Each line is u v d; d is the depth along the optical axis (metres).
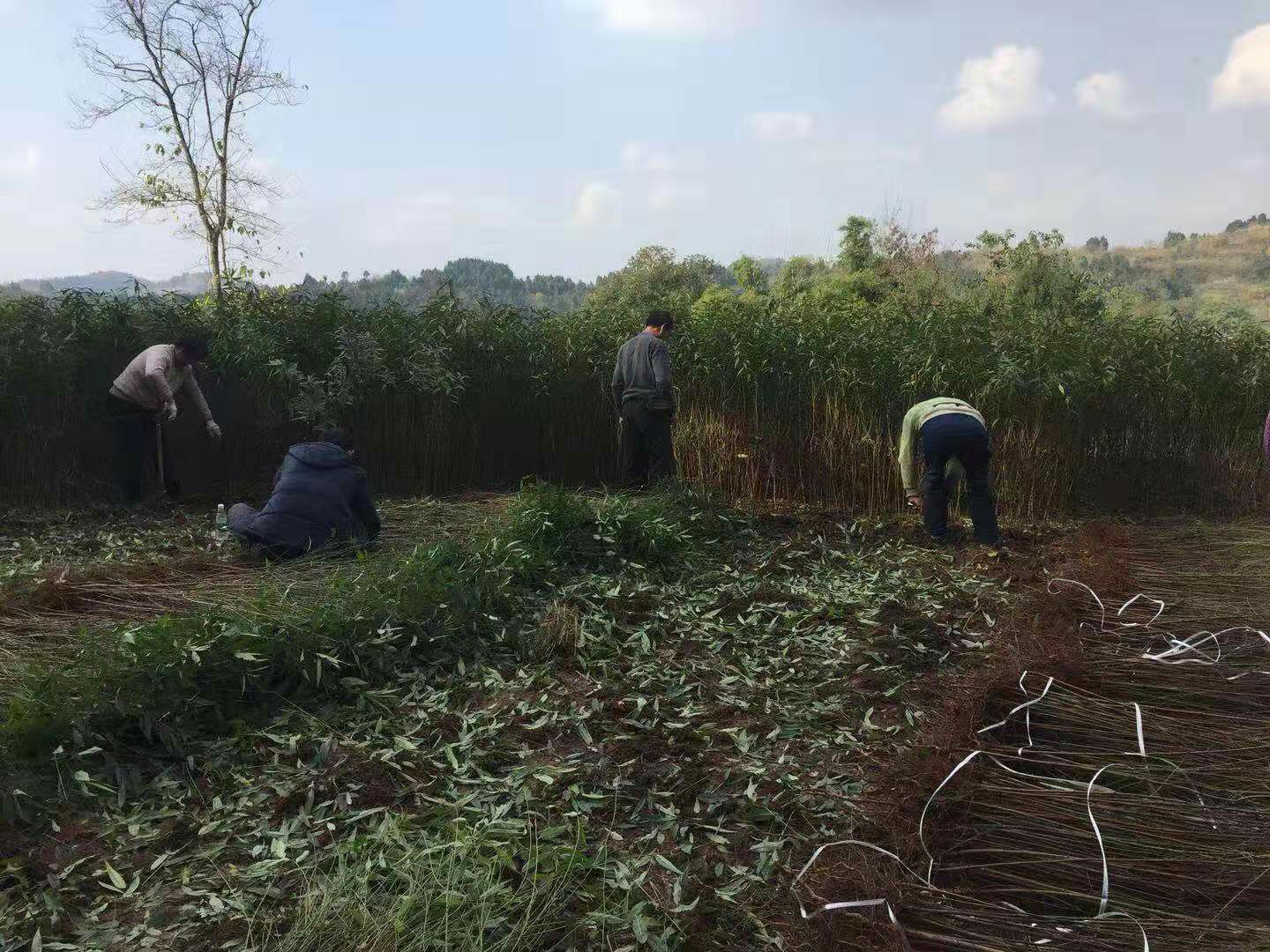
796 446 8.26
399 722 3.66
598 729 3.66
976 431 6.42
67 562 5.60
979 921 2.43
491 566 5.09
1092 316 9.82
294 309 8.83
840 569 6.04
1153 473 8.12
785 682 4.19
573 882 2.60
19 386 7.72
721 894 2.60
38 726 3.17
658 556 5.92
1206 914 2.48
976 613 5.16
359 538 5.89
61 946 2.34
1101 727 3.55
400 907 2.41
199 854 2.76
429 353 8.34
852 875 2.58
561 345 8.96
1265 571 5.80
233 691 3.68
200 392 7.92
